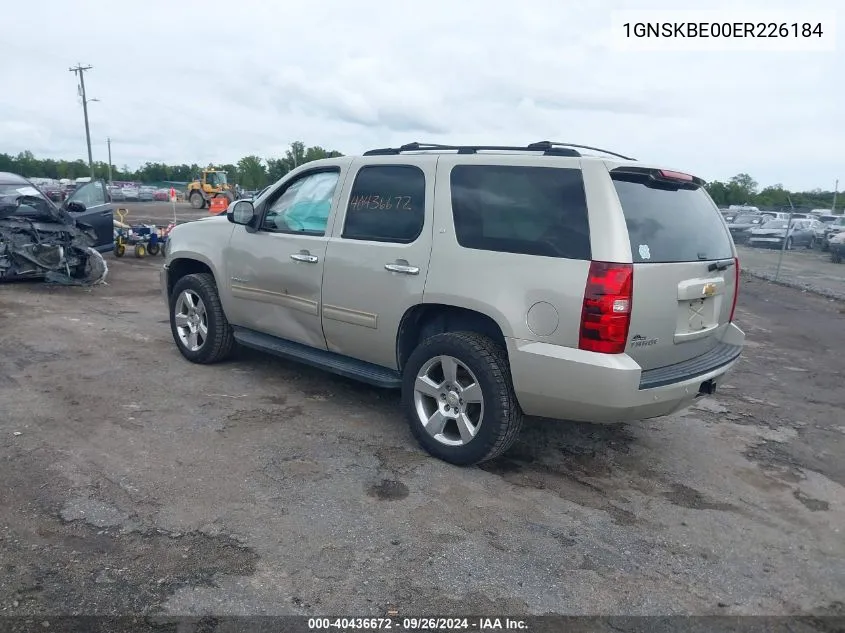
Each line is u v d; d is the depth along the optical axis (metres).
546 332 3.81
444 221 4.29
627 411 3.73
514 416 4.09
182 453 4.29
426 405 4.50
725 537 3.68
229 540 3.33
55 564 3.07
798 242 26.16
